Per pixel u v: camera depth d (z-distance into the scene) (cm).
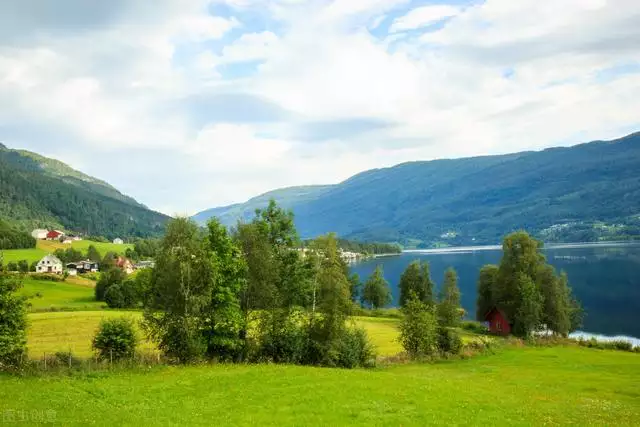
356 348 6203
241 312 5844
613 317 12988
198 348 5291
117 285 12744
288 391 3769
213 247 5700
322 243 6369
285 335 5972
